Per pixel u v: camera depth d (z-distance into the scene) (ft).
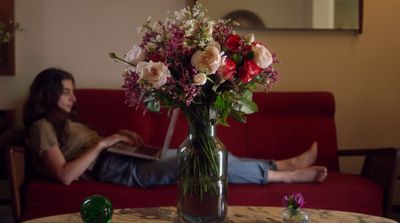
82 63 9.07
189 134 4.40
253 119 8.75
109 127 8.43
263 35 9.36
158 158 7.20
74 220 4.75
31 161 7.38
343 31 9.58
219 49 4.08
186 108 4.25
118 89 8.93
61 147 7.52
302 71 9.55
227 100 4.12
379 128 9.86
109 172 7.22
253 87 4.27
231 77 4.02
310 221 4.79
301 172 7.32
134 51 4.16
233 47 4.10
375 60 9.73
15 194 6.53
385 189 7.20
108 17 9.05
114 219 4.78
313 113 8.88
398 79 9.80
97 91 8.57
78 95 8.48
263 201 6.87
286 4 9.30
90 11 9.00
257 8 9.23
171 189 6.91
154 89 4.05
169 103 4.21
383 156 7.33
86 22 9.02
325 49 9.59
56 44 8.96
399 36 9.73
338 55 9.63
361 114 9.80
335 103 9.42
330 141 8.70
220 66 3.95
